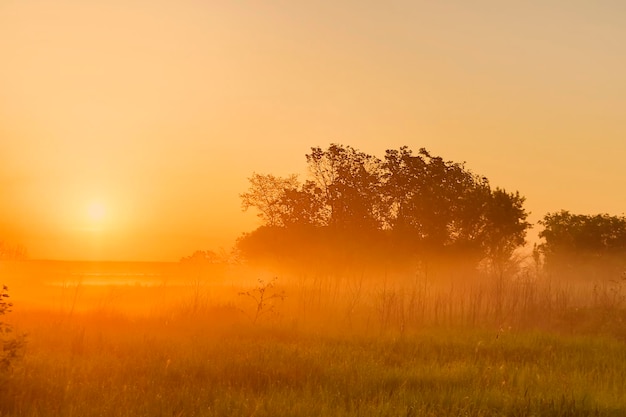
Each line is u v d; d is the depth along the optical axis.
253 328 16.27
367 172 40.84
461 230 41.19
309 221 41.50
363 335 16.19
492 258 40.81
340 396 9.48
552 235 51.16
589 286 26.97
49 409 8.23
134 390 9.20
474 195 41.00
